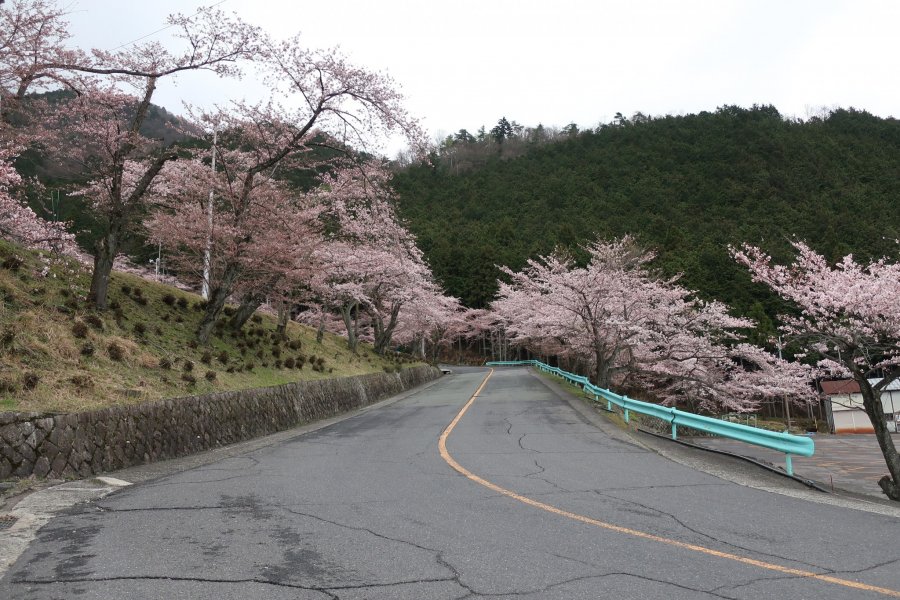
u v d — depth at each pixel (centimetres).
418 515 578
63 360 1046
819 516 585
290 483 751
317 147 1919
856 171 7712
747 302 5038
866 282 1348
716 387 2828
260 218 1778
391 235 3053
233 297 2748
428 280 4378
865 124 10112
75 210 2212
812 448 740
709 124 10700
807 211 6356
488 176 10119
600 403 1955
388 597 369
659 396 3234
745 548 475
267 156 1919
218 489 717
